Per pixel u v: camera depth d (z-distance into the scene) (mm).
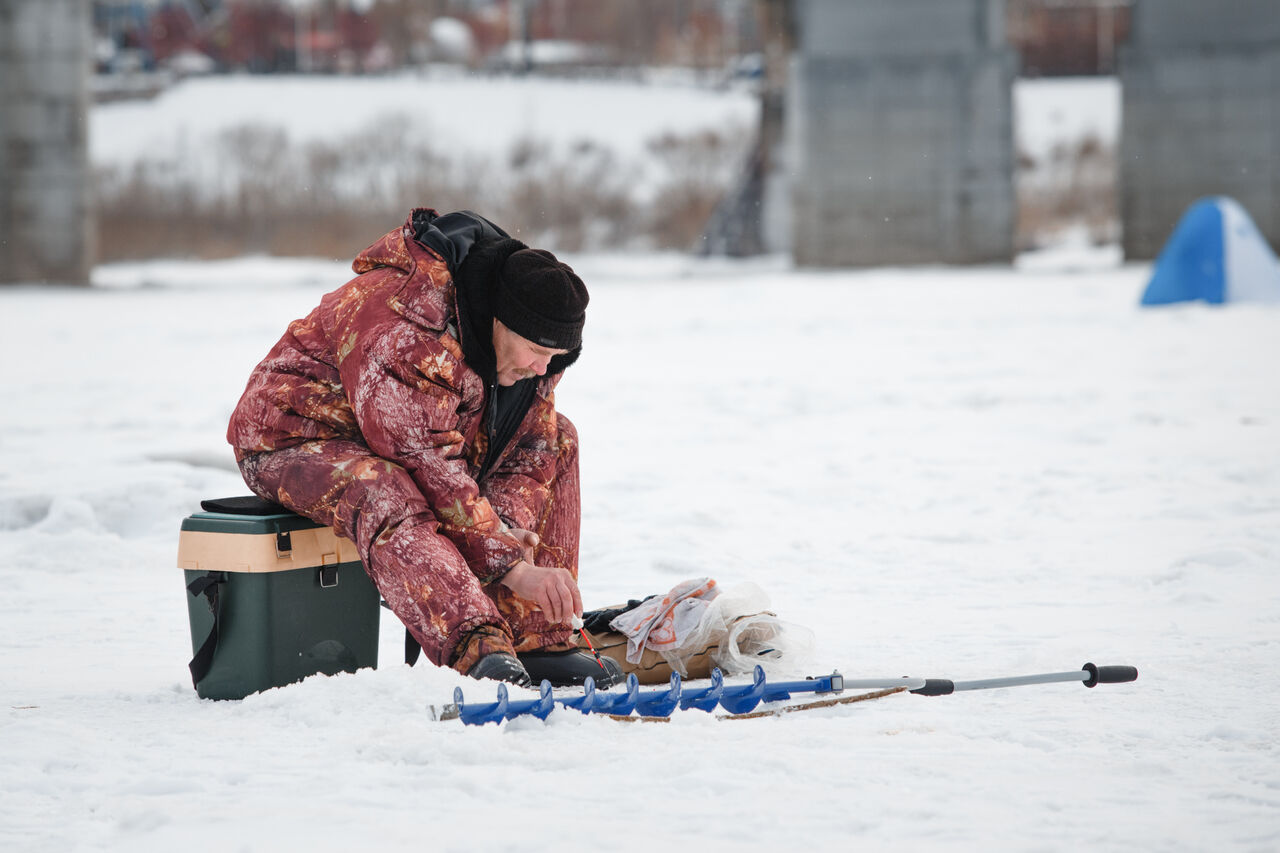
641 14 175000
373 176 125312
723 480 20500
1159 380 31859
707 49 171750
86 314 57969
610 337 46188
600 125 135875
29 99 82875
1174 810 6980
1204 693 9328
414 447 9602
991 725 8578
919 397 30062
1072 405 28062
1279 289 52031
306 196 120250
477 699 8633
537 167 129375
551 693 8383
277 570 9555
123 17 154500
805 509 18266
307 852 6430
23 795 7332
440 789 7289
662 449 23594
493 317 9773
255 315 56781
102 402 29781
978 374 34094
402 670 9094
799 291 68125
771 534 16594
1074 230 118750
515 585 9688
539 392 10375
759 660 10305
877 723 8594
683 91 144625
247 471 10039
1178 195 87562
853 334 45906
